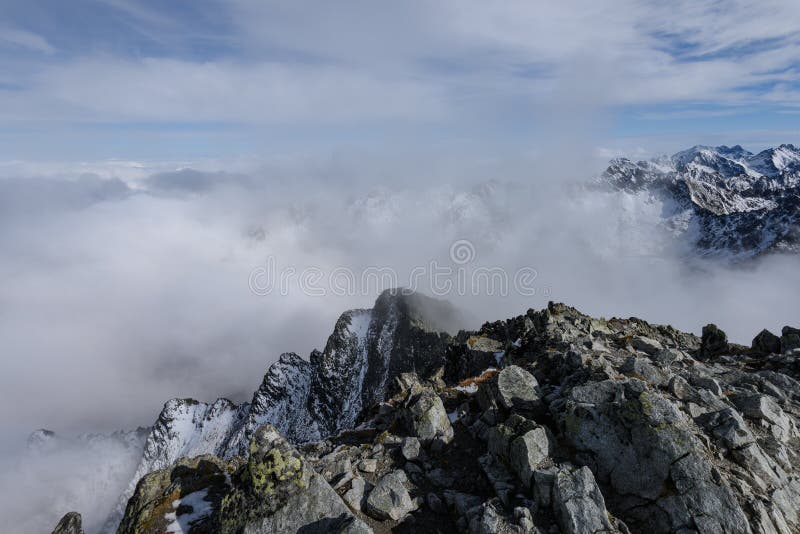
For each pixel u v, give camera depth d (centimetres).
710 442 1755
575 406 1930
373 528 1791
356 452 2394
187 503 1992
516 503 1686
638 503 1598
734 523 1426
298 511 1738
